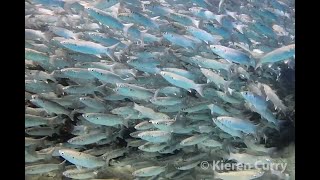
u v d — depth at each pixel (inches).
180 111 76.7
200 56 81.4
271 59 74.8
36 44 82.0
